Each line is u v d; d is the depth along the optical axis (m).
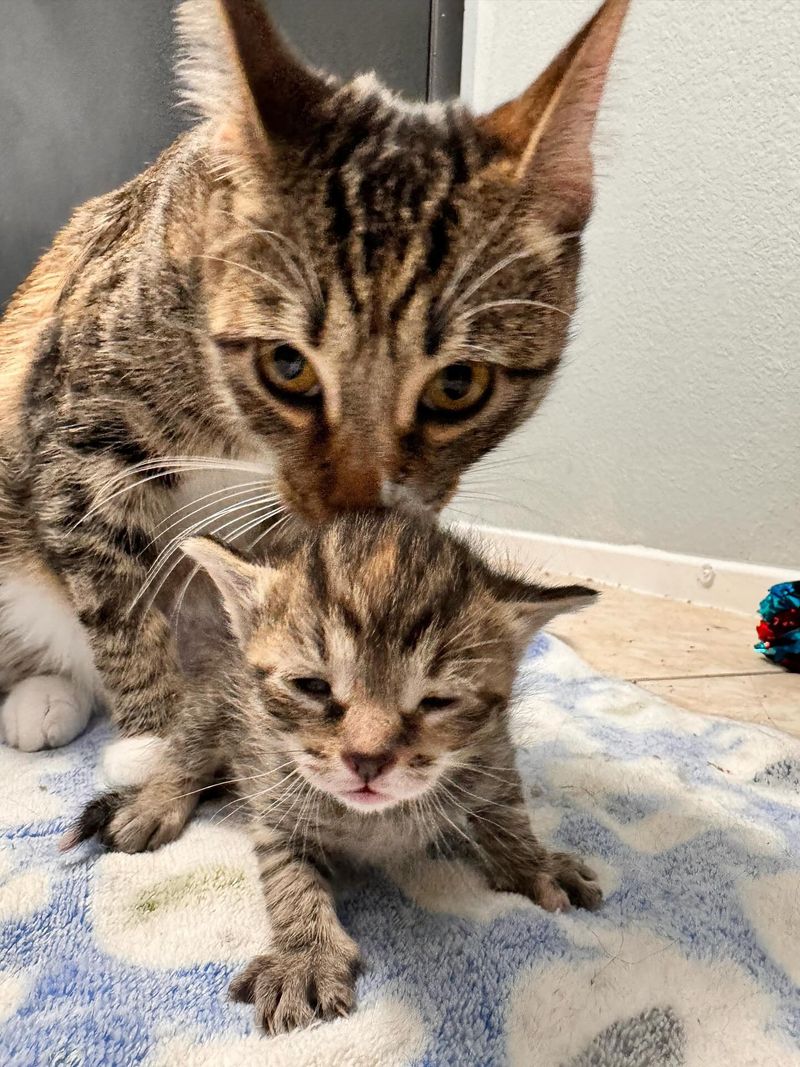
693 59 0.33
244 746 0.18
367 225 0.16
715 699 0.27
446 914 0.16
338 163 0.16
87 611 0.22
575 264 0.19
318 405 0.17
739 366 0.34
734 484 0.35
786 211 0.32
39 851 0.17
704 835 0.18
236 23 0.16
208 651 0.21
